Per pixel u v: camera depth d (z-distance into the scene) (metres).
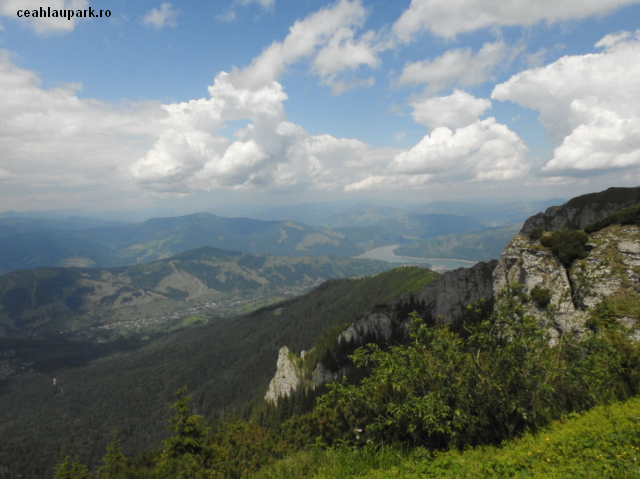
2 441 185.25
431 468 10.66
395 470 10.84
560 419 12.15
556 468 9.07
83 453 176.38
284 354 136.62
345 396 14.52
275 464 14.40
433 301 93.00
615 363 12.70
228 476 20.77
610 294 26.20
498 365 12.12
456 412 11.30
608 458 8.92
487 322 12.83
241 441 24.78
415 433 13.09
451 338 13.13
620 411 11.30
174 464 25.67
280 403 110.00
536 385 11.78
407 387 12.89
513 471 9.52
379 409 14.30
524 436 11.66
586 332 13.94
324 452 13.80
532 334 12.10
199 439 29.97
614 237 32.41
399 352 13.78
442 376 12.21
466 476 9.80
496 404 12.30
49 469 164.62
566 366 11.87
